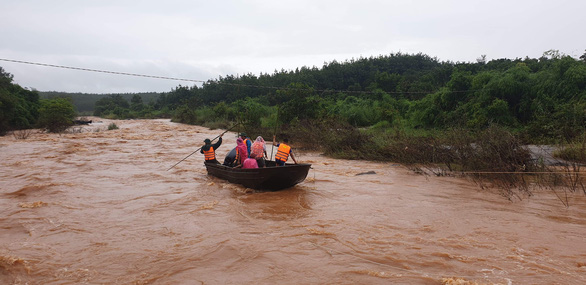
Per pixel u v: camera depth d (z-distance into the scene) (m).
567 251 5.40
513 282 4.47
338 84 59.62
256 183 9.46
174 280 4.66
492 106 22.31
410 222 6.89
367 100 36.41
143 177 11.67
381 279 4.61
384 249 5.59
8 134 30.16
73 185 10.38
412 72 65.06
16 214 7.60
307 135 20.69
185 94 86.50
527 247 5.58
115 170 12.99
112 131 34.56
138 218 7.35
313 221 7.01
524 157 11.23
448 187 10.00
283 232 6.40
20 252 5.61
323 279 4.63
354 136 17.45
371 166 14.07
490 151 11.54
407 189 9.80
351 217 7.25
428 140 15.34
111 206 8.26
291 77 65.12
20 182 10.80
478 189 9.70
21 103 37.44
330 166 14.12
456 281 4.45
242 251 5.52
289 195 9.17
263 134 25.95
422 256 5.30
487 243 5.77
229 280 4.63
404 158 14.41
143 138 26.91
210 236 6.23
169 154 17.70
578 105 16.36
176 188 10.07
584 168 11.35
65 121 34.12
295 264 5.07
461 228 6.50
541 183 10.01
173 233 6.43
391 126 29.59
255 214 7.52
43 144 22.11
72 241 6.11
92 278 4.77
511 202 8.26
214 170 11.16
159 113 77.56
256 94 67.75
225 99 73.19
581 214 7.24
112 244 5.94
